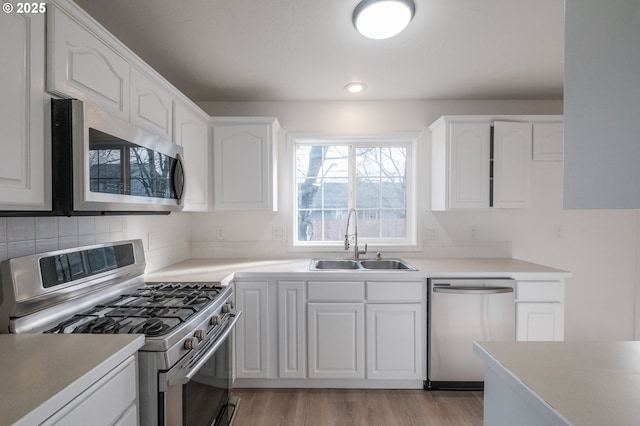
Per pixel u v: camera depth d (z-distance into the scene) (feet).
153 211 5.22
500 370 2.75
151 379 3.45
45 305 3.89
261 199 8.04
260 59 6.65
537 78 7.64
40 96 3.18
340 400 6.86
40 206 3.22
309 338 7.14
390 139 9.32
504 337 6.94
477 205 7.97
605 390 2.32
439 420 6.20
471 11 5.05
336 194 9.64
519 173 7.88
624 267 8.96
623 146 1.78
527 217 9.07
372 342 7.10
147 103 5.17
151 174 4.84
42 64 3.20
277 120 8.30
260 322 7.17
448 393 7.07
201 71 7.19
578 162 2.11
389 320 7.08
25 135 3.02
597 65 1.96
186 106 6.72
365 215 9.59
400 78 7.61
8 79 2.84
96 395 2.73
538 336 6.96
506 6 4.93
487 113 9.05
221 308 5.27
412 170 9.41
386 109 9.14
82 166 3.39
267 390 7.27
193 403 4.12
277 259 8.92
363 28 5.24
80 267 4.48
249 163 8.02
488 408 3.15
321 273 7.09
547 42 6.02
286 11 5.05
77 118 3.37
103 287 4.94
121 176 4.09
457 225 9.14
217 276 6.55
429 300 7.09
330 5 4.91
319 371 7.15
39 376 2.55
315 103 9.16
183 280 6.23
